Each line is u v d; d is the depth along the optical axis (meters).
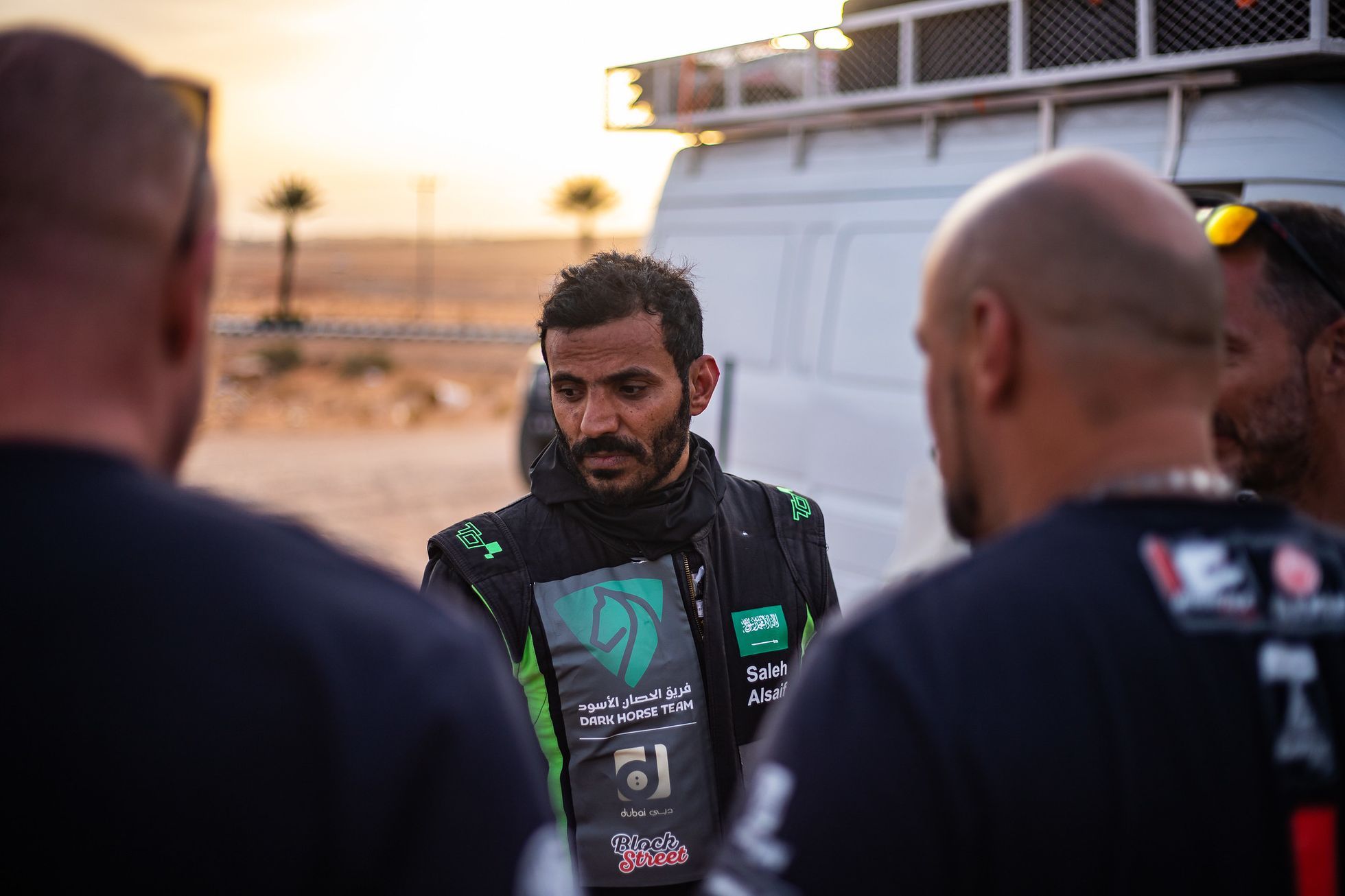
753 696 1.95
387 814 0.79
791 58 5.04
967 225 1.05
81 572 0.78
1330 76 3.54
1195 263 0.99
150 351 0.87
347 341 45.22
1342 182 3.33
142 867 0.75
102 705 0.76
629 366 1.84
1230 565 0.95
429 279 109.94
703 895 0.98
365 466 14.93
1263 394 1.57
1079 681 0.90
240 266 122.38
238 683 0.78
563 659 1.83
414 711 0.81
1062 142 4.02
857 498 4.50
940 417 1.10
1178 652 0.91
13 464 0.80
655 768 1.82
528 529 1.90
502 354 40.19
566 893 0.90
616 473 1.86
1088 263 0.98
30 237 0.81
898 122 4.59
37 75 0.83
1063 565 0.94
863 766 0.90
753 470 5.03
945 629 0.93
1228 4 3.52
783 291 4.95
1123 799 0.87
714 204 5.41
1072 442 0.99
